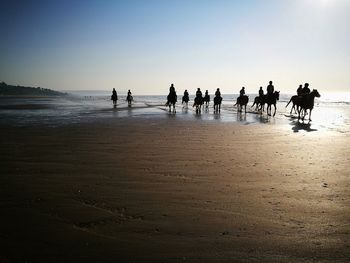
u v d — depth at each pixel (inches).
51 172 308.8
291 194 248.4
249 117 1005.8
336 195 246.8
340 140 522.3
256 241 172.1
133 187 262.8
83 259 153.8
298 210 216.1
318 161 363.9
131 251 161.2
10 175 298.0
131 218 201.0
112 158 372.2
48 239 173.5
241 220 199.0
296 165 343.3
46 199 233.9
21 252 160.1
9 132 599.5
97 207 219.0
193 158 374.0
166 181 280.4
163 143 478.9
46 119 892.6
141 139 517.3
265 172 313.0
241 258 155.1
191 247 165.3
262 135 573.6
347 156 393.1
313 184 274.7
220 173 308.2
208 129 657.6
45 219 199.3
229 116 1042.7
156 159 367.6
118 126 706.2
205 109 1483.8
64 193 247.4
